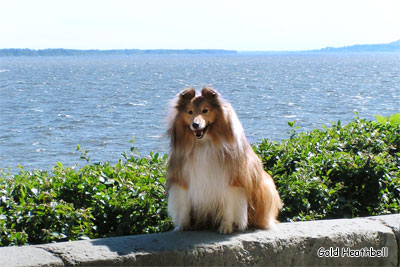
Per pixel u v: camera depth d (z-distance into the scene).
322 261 2.97
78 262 2.70
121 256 2.74
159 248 2.81
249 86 35.75
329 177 3.93
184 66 98.94
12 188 3.47
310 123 16.50
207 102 3.00
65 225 3.26
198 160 3.02
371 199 3.86
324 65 96.56
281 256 2.92
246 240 2.91
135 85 39.34
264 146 4.14
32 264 2.66
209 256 2.85
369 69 73.00
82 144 13.60
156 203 3.46
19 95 29.70
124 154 4.11
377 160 3.86
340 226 3.05
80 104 24.03
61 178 3.60
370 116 18.22
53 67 100.75
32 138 14.62
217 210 3.08
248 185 3.05
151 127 16.19
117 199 3.41
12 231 3.18
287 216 3.62
